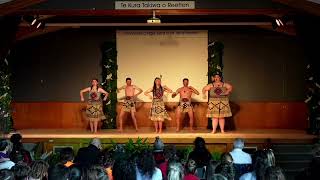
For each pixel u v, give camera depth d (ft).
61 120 59.11
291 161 49.73
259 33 58.13
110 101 57.82
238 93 58.39
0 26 50.26
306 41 51.78
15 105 58.85
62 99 58.95
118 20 55.57
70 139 52.21
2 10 44.42
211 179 21.61
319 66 52.01
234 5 45.06
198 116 58.23
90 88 54.70
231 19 55.26
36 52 58.80
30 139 52.31
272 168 20.80
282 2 44.62
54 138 52.21
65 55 58.70
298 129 57.67
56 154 42.75
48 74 58.85
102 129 57.52
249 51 58.23
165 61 58.29
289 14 46.32
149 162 23.94
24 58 58.80
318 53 51.72
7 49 51.60
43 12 45.14
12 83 58.75
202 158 30.53
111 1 44.96
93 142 31.63
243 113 58.44
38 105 59.06
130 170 22.95
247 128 58.34
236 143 30.73
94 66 58.54
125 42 58.29
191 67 58.23
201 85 58.23
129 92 54.90
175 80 58.39
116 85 58.18
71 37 58.49
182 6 45.11
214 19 55.42
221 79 57.82
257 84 58.39
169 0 45.03
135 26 58.08
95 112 54.24
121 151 31.71
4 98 52.95
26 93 59.00
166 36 58.18
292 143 51.21
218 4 45.03
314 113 52.34
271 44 58.23
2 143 29.76
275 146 50.88
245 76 58.29
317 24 50.80
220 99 52.75
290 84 58.39
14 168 21.52
